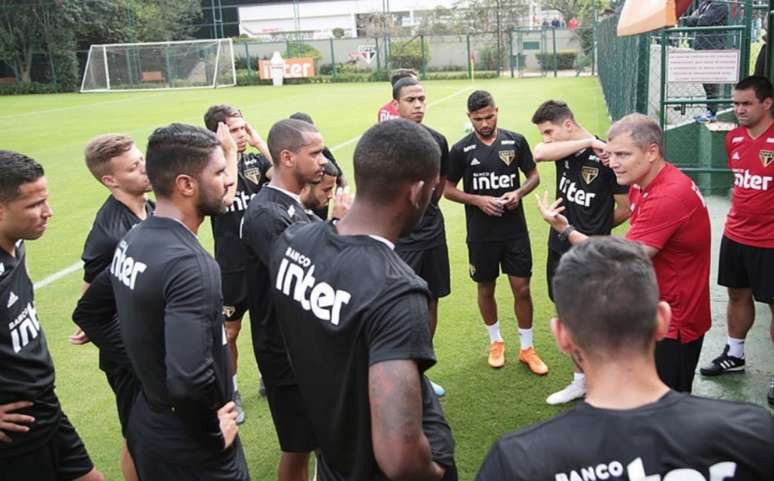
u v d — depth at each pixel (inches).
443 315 240.5
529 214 355.3
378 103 944.9
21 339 113.5
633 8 214.5
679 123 407.8
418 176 80.3
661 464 55.3
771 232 169.0
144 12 1724.9
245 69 1641.2
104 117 916.6
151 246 96.6
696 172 346.0
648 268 60.4
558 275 62.6
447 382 189.3
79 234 363.9
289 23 2170.3
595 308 58.3
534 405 173.8
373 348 74.0
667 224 121.7
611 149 125.5
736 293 178.7
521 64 1444.4
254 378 201.8
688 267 126.2
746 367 185.5
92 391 198.7
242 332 237.3
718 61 283.4
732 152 175.9
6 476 113.5
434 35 1492.4
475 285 268.5
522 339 195.6
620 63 518.3
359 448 80.7
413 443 70.9
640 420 56.6
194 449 99.4
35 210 110.5
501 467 58.4
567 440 57.3
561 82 1139.3
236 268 181.2
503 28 1510.8
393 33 1638.8
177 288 93.0
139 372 100.2
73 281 294.2
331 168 143.4
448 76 1384.1
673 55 287.6
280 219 125.8
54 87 1491.1
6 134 762.8
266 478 151.1
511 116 706.8
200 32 2103.8
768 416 57.0
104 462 160.4
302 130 130.9
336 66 1552.7
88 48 1621.6
